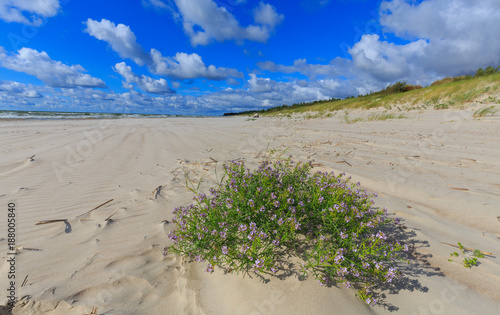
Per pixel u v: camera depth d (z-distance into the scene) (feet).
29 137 25.55
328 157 16.60
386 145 20.52
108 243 7.23
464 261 6.01
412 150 18.13
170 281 5.98
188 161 16.20
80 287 5.62
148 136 28.27
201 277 6.05
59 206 9.41
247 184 7.50
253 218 6.77
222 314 5.06
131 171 14.03
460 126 28.09
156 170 14.26
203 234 6.35
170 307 5.29
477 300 5.02
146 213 9.05
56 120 57.26
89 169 14.19
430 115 40.37
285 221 6.42
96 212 9.00
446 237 7.08
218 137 28.04
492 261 6.01
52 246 6.95
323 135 28.71
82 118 73.61
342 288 5.37
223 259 6.39
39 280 5.71
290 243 6.77
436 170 12.99
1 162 14.96
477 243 6.75
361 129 32.81
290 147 20.98
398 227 7.62
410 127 31.42
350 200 6.92
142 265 6.43
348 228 6.66
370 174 12.50
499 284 5.36
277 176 8.21
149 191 11.04
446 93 50.37
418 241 6.91
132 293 5.58
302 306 4.99
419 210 8.61
